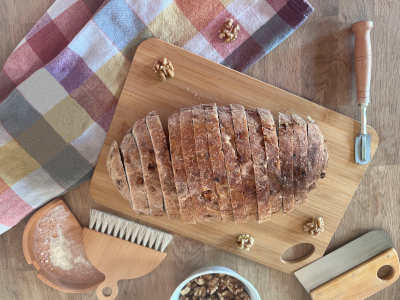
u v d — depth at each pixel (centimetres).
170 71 43
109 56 44
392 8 46
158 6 43
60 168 45
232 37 44
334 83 46
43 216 47
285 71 46
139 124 39
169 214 40
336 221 46
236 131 37
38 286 49
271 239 47
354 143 45
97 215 46
